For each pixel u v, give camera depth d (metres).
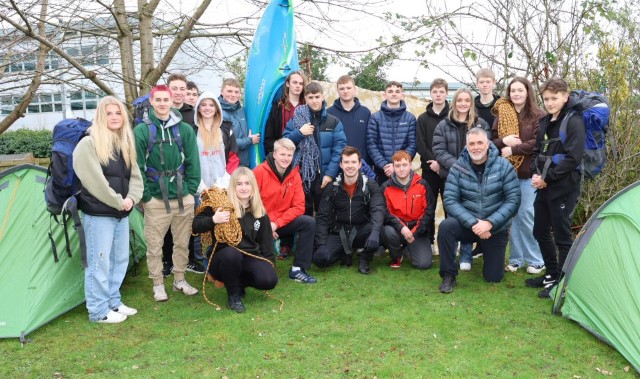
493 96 5.72
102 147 3.89
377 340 3.84
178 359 3.57
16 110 6.84
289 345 3.76
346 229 5.49
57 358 3.60
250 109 5.90
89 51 7.56
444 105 5.68
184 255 4.81
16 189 4.38
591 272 4.07
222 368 3.44
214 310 4.44
